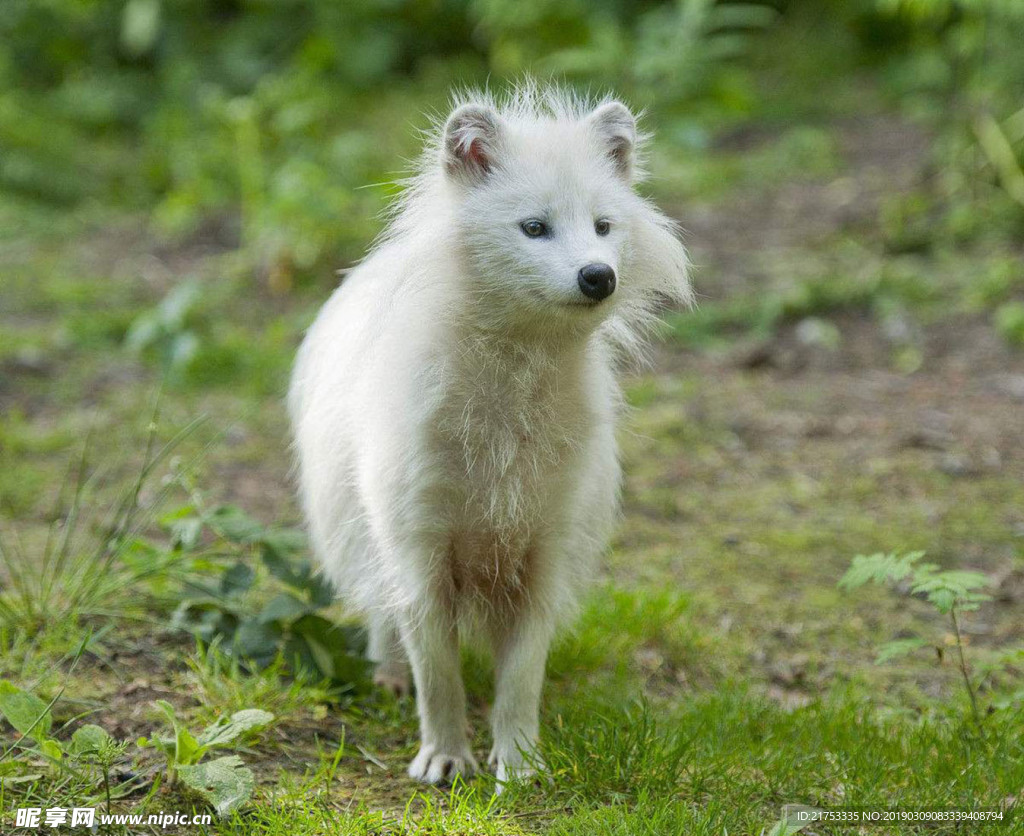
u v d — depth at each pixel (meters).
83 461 9.03
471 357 6.90
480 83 23.50
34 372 13.95
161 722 7.23
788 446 12.59
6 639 7.98
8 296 16.31
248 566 8.49
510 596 7.37
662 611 9.05
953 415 13.11
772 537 10.73
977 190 17.64
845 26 25.53
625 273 7.26
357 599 7.79
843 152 20.78
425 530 7.00
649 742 7.01
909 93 22.88
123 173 21.38
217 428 12.77
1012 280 15.84
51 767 6.59
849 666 8.72
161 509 10.64
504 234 6.84
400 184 7.62
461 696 7.29
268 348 14.56
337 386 7.73
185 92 23.31
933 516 11.03
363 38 24.84
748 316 15.63
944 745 7.23
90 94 23.55
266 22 25.14
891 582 9.93
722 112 22.19
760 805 6.72
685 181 19.94
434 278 6.96
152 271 17.44
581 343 7.03
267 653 8.06
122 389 13.66
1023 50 18.06
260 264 17.22
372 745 7.43
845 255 17.19
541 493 7.04
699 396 13.82
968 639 8.95
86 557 9.17
